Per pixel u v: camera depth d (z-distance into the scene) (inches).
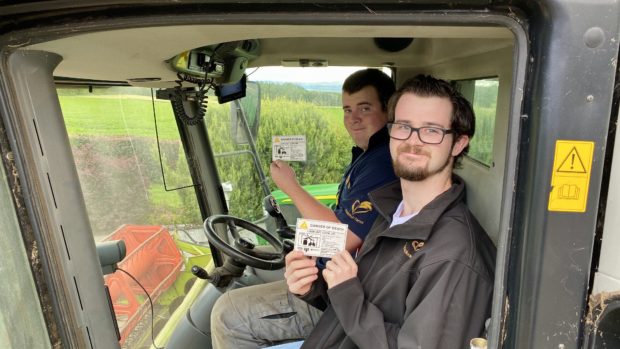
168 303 82.0
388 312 44.2
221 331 73.6
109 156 70.3
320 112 100.7
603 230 27.0
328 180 105.0
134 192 75.3
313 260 49.4
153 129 82.0
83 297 34.0
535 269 27.4
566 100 25.6
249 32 32.0
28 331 30.6
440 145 44.9
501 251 28.6
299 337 73.5
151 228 78.9
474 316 39.0
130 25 27.6
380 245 47.5
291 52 81.4
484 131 60.5
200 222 96.3
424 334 37.7
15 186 30.3
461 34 32.1
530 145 26.5
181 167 91.1
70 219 33.0
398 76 96.0
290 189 72.1
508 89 49.3
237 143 98.1
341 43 81.7
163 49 39.1
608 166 26.5
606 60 25.1
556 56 25.2
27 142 30.0
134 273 73.6
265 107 98.1
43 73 31.6
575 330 28.1
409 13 26.4
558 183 26.4
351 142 103.2
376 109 75.9
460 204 45.8
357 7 26.5
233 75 74.9
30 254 31.3
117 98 72.6
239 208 102.3
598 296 27.5
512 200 27.9
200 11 27.1
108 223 68.2
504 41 47.0
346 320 43.2
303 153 68.1
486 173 58.3
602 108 25.6
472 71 62.1
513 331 28.8
